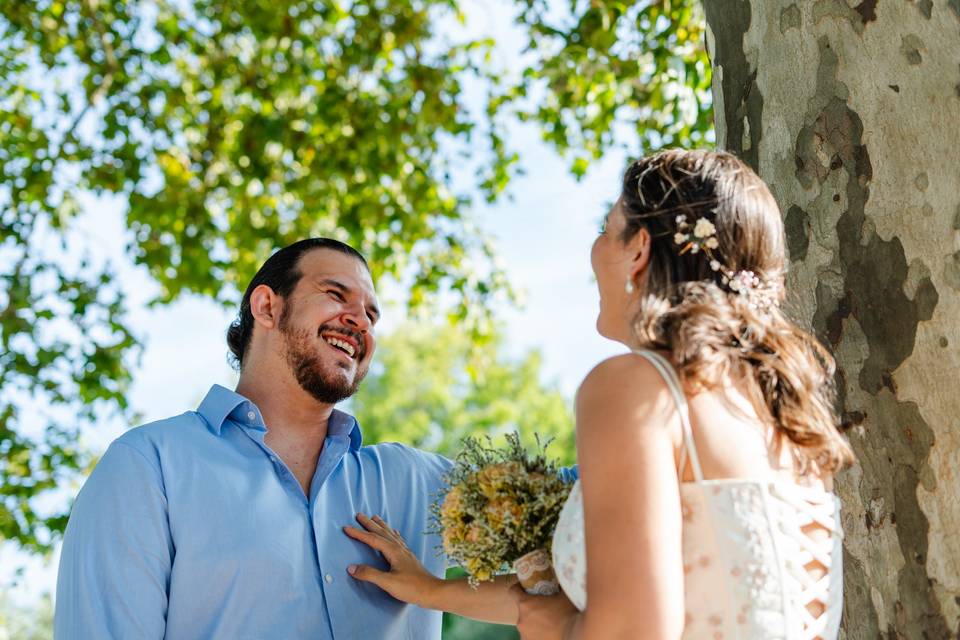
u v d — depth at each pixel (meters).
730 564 1.72
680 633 1.65
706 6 2.60
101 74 8.18
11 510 7.86
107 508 2.58
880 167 2.22
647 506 1.69
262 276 3.03
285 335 2.91
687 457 1.76
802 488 1.84
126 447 2.67
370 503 2.90
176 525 2.61
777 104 2.39
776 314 1.93
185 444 2.72
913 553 2.09
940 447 2.08
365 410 24.11
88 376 7.86
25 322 7.75
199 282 8.27
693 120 5.69
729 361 1.83
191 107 8.45
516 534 2.06
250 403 2.82
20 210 8.01
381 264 8.49
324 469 2.82
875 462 2.15
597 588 1.68
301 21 7.89
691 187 1.92
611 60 6.17
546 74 6.49
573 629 1.75
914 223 2.16
